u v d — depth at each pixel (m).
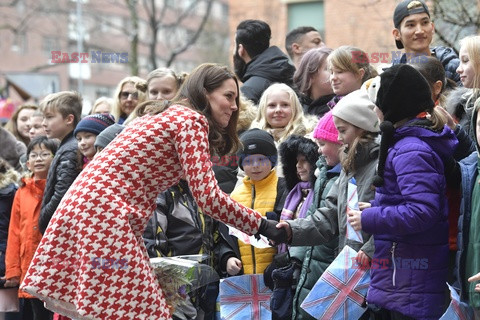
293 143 5.37
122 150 4.27
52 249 4.23
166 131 4.28
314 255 5.03
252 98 7.05
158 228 5.23
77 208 4.20
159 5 37.81
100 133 5.82
